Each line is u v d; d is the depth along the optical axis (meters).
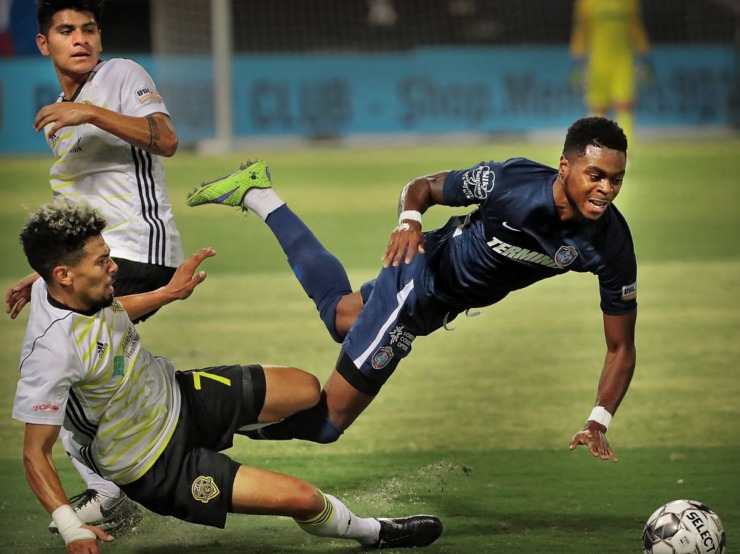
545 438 19.80
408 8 75.38
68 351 12.70
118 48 71.94
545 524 15.59
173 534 15.49
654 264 35.69
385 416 21.25
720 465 18.16
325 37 74.62
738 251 37.41
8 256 37.81
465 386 23.28
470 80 67.62
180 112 66.19
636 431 20.09
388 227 42.12
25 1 60.94
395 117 68.06
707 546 13.30
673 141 65.94
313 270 17.77
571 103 67.50
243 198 18.30
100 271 12.74
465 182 14.55
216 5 62.66
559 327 28.53
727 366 24.39
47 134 16.31
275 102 67.38
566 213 13.93
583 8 59.12
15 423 20.83
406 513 16.20
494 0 75.94
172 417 13.74
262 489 13.52
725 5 73.19
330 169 57.31
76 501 15.62
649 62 67.88
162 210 16.50
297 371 15.20
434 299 15.97
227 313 30.00
